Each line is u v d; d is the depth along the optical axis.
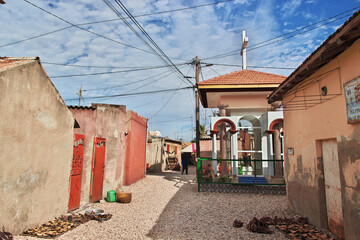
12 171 4.76
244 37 16.16
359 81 3.85
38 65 5.45
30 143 5.24
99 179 9.00
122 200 8.54
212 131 12.07
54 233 5.08
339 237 4.81
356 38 3.84
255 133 14.24
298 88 6.44
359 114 3.84
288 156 7.41
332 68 4.73
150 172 22.12
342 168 4.39
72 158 7.16
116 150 10.49
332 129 4.78
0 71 4.45
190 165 35.19
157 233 5.50
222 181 11.10
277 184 10.39
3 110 4.54
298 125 6.59
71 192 7.19
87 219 6.33
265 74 14.56
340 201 4.80
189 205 8.34
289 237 5.02
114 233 5.43
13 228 4.78
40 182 5.57
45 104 5.71
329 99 4.89
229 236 5.30
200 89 13.34
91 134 8.80
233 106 13.96
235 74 14.66
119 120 10.83
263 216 6.90
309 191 5.92
